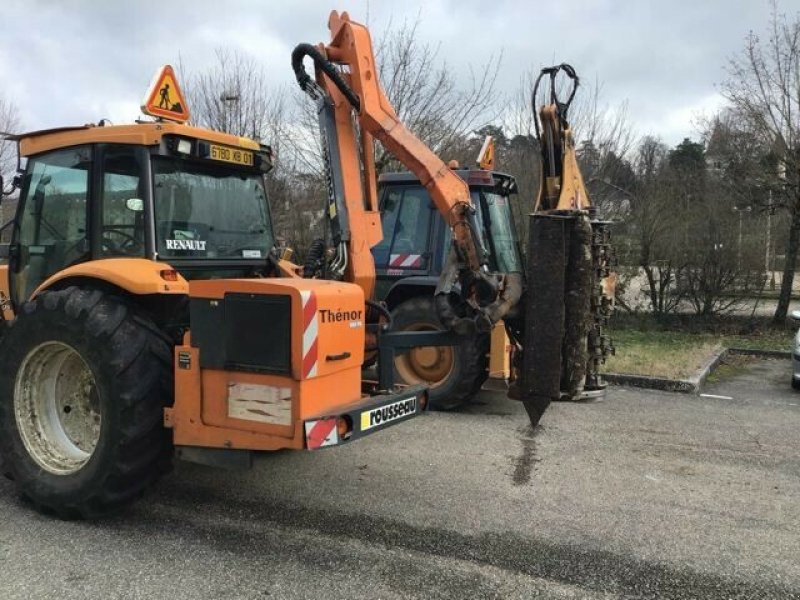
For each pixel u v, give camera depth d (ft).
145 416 11.78
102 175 13.17
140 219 12.81
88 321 11.87
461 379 20.30
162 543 11.35
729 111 43.80
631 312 43.01
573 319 12.50
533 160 43.14
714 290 41.29
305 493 13.66
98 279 12.95
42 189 14.20
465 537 11.68
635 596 9.82
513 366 13.88
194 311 11.58
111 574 10.25
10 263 14.79
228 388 11.32
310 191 42.75
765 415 21.13
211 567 10.52
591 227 12.71
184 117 15.26
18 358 12.71
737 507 13.23
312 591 9.81
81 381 13.24
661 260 42.06
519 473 15.10
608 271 13.42
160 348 12.16
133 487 12.02
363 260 14.07
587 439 17.98
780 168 40.47
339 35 13.75
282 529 11.94
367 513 12.68
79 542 11.39
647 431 18.92
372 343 13.88
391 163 35.96
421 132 37.47
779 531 12.10
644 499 13.61
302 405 10.63
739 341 37.01
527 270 12.93
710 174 45.78
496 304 12.98
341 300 11.46
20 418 12.81
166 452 12.28
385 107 13.89
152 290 11.82
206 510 12.77
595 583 10.17
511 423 19.57
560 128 13.64
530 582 10.16
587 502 13.41
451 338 13.82
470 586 10.01
